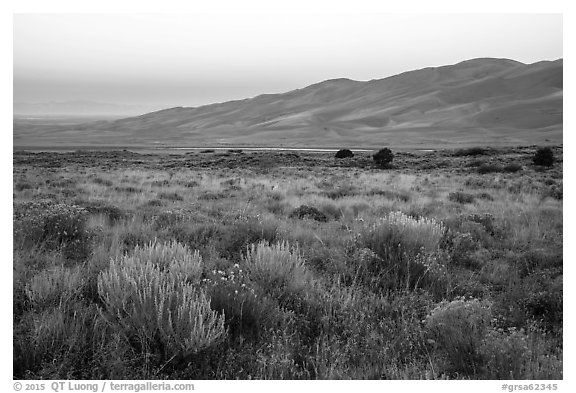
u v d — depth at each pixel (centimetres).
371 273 670
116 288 497
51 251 688
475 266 756
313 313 532
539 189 1812
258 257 614
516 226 1020
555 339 496
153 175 2461
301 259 695
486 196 1631
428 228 793
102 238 781
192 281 562
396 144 14200
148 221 967
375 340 474
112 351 407
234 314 491
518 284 638
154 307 456
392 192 1688
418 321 507
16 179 1956
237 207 1228
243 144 15575
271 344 446
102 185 1795
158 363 418
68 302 510
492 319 501
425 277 658
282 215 1148
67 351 412
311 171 3300
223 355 430
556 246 842
